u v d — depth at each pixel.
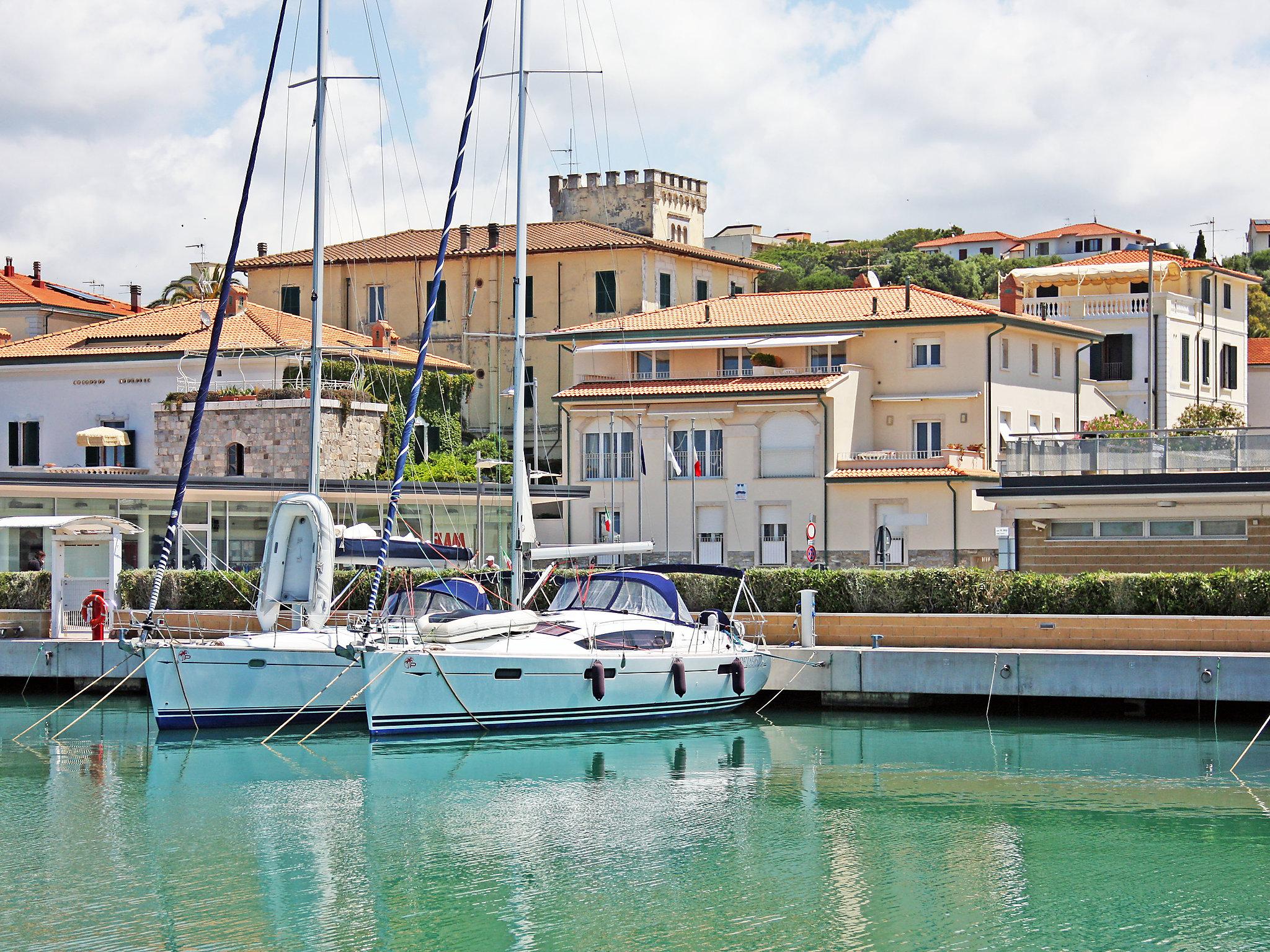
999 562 46.78
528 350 74.50
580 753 32.03
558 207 113.50
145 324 67.88
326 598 34.75
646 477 59.81
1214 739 32.81
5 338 77.25
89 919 20.94
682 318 65.62
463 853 24.23
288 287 78.81
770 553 57.94
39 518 41.50
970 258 149.00
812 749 32.44
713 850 24.44
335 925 20.72
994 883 22.61
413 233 80.75
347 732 33.84
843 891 22.25
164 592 42.19
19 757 31.69
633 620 35.66
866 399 60.94
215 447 56.81
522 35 41.25
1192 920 20.98
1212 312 83.19
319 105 39.38
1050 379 65.56
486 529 57.16
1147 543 42.09
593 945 20.05
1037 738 33.25
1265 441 40.25
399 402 65.44
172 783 29.20
